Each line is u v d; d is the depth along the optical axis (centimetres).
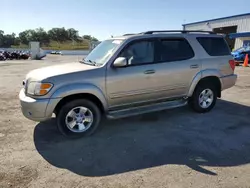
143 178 277
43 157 329
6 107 584
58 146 366
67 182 269
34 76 385
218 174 284
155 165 307
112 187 260
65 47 8606
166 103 477
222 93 755
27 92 379
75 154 339
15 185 262
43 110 362
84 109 398
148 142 379
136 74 424
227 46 551
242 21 2534
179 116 511
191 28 3438
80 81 380
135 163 313
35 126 451
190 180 272
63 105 380
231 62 546
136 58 430
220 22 2856
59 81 367
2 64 2108
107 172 291
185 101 499
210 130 430
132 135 409
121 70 412
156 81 449
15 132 420
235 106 595
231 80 550
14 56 3372
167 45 465
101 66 401
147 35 445
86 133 402
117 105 428
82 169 298
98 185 263
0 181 269
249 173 287
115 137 401
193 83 497
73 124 396
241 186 260
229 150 349
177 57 475
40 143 376
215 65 519
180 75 475
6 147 359
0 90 799
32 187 259
